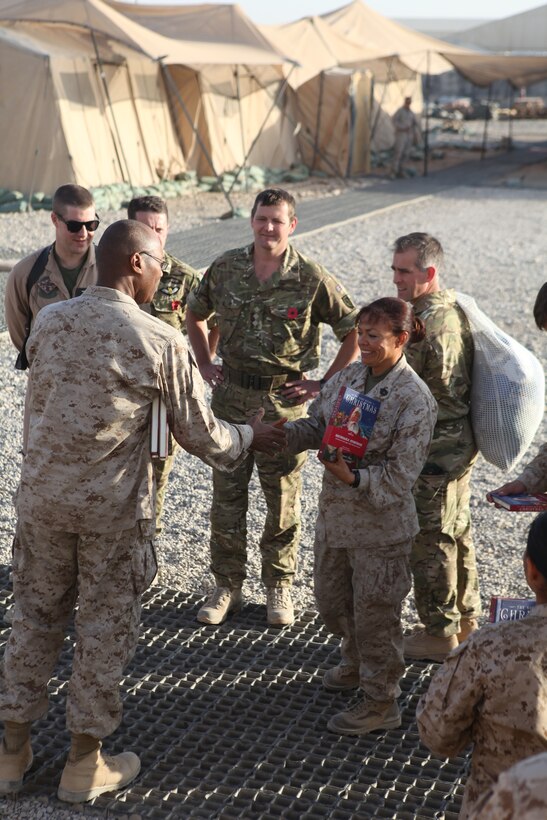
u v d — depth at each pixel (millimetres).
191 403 3240
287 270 4391
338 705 3965
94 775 3291
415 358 3936
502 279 13203
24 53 17938
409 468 3504
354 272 13148
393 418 3533
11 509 5691
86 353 3098
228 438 3402
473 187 23812
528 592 4910
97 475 3127
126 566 3227
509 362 4004
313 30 23016
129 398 3127
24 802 3281
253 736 3721
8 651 3277
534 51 36156
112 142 19500
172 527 5590
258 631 4555
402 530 3609
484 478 6523
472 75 29578
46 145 18203
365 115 25844
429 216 18734
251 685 4078
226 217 17766
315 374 8500
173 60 17094
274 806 3301
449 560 4125
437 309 3957
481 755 2344
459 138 37250
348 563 3777
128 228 3178
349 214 18266
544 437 7262
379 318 3490
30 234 15164
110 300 3156
